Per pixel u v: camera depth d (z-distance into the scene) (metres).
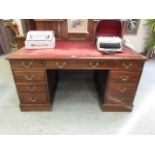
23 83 1.69
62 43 2.04
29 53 1.60
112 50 1.63
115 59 1.51
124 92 1.76
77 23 2.20
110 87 1.73
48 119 1.76
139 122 1.73
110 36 1.86
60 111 1.88
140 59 1.52
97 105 2.00
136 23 3.42
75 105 1.99
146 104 2.00
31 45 1.72
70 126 1.67
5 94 2.18
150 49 3.53
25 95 1.77
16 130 1.61
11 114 1.82
